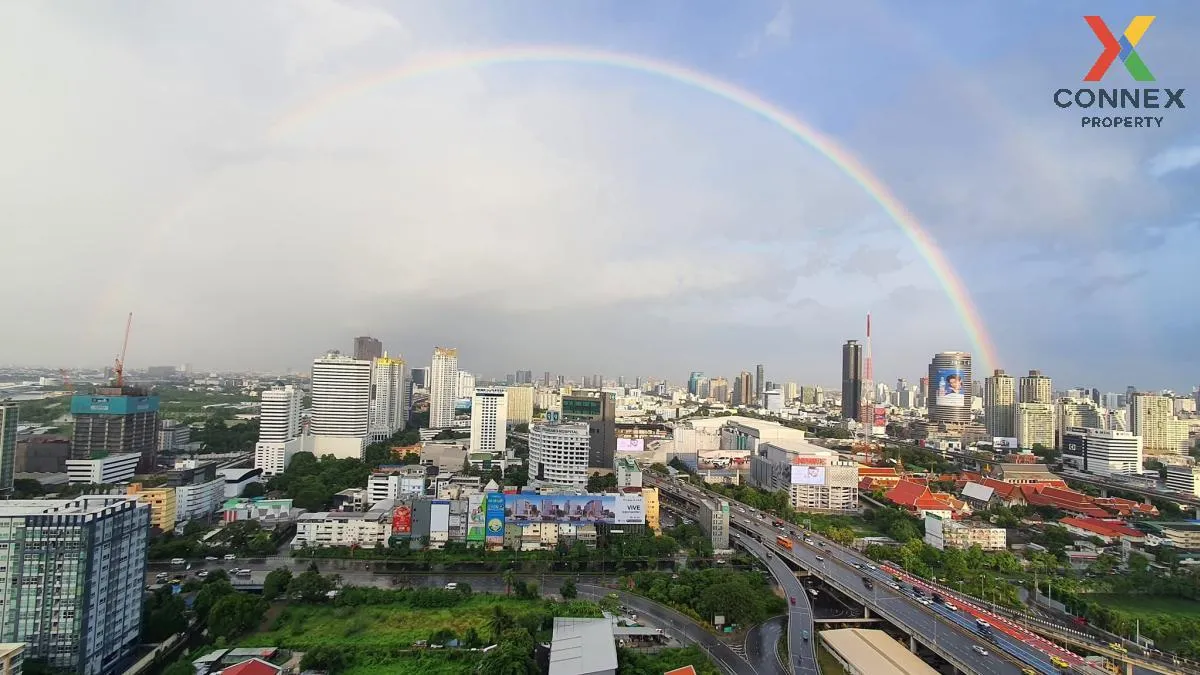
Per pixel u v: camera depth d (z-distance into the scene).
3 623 181.75
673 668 191.50
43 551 183.38
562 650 194.25
